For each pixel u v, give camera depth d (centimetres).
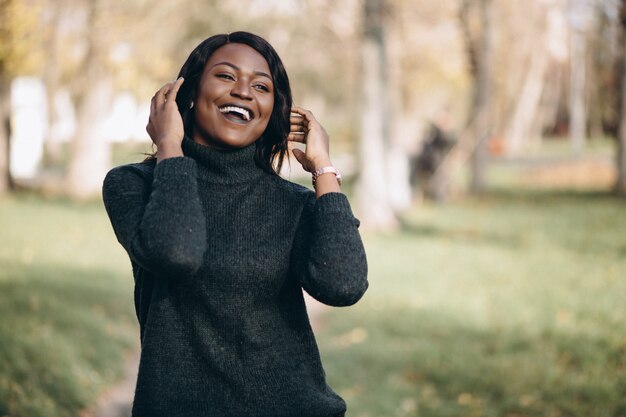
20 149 2398
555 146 4209
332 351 643
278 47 2319
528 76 3616
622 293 768
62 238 1074
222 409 193
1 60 1224
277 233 204
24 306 610
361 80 1428
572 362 577
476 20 1944
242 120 207
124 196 199
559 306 729
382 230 1392
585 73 3222
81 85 1897
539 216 1475
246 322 196
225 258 196
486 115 2012
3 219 1205
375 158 1416
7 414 422
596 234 1195
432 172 1891
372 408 506
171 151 199
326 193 209
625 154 1780
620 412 472
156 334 197
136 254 188
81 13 1631
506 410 494
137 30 1764
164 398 192
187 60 213
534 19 2516
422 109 3738
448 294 823
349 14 1808
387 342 656
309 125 223
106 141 1797
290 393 199
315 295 200
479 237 1270
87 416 477
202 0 1853
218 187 204
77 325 604
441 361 588
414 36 2075
